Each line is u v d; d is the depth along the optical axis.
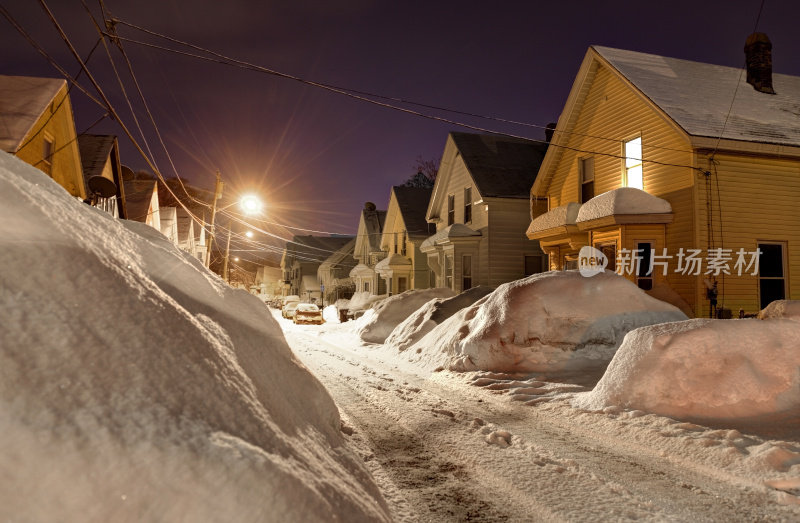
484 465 4.59
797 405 5.29
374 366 11.42
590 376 8.13
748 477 4.07
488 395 7.76
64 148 17.44
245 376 2.87
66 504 1.63
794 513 3.51
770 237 13.77
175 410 2.11
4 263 2.16
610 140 16.58
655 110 14.15
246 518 1.85
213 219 26.55
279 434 2.57
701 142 12.91
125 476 1.75
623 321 9.23
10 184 2.51
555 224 17.36
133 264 3.02
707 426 5.16
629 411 5.73
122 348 2.21
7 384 1.78
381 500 3.15
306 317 32.25
